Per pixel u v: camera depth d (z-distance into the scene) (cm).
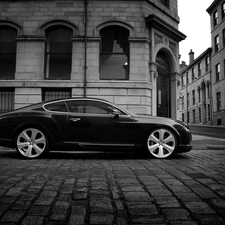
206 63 3394
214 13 3111
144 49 1130
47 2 1141
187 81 4178
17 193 290
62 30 1158
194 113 3900
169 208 242
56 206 247
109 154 666
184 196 279
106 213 229
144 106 1095
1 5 1142
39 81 1086
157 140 586
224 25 2823
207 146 796
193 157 608
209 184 331
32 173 404
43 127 573
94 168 450
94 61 1114
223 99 2870
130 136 582
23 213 228
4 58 1147
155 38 1195
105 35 1159
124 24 1139
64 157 603
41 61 1112
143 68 1122
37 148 573
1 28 1156
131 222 210
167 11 1309
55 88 1103
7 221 210
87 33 1129
